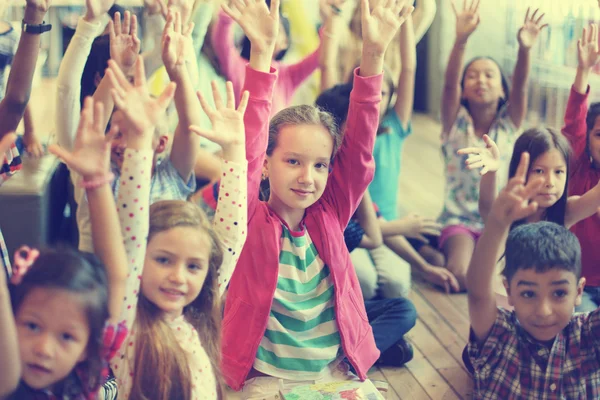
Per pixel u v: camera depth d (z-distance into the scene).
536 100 3.45
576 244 1.80
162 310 1.40
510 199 1.71
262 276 1.61
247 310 1.62
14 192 2.01
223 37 2.81
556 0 3.41
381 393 1.78
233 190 1.47
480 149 1.90
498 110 2.81
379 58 1.62
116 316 1.31
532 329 1.81
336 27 2.84
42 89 3.50
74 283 1.23
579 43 2.30
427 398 2.01
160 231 1.39
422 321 2.46
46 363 1.22
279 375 1.64
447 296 2.65
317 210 1.67
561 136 2.14
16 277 1.23
